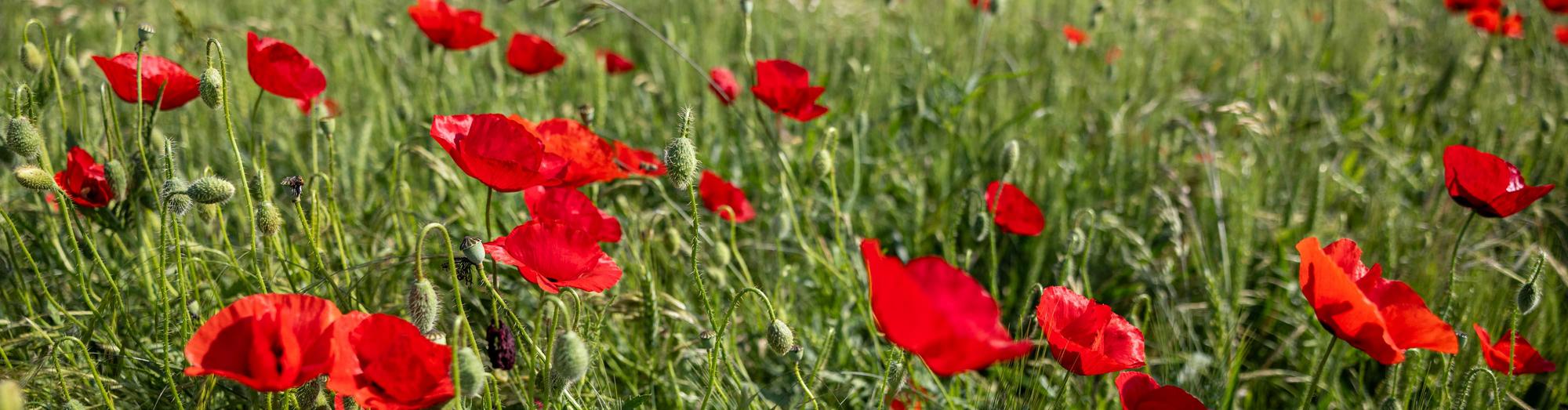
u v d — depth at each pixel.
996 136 1.91
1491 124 2.04
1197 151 2.09
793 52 2.56
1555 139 1.92
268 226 1.27
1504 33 2.35
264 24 2.19
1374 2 3.07
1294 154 1.96
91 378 1.29
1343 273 1.22
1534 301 1.32
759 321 1.50
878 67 2.26
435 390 1.16
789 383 1.48
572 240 1.24
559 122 1.34
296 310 1.16
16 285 1.37
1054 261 1.68
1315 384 1.28
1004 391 1.36
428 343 1.15
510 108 1.98
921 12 2.95
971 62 2.48
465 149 1.25
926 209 1.84
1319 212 1.68
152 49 2.09
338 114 1.90
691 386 1.43
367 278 1.42
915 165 1.91
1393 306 1.25
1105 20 2.92
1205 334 1.62
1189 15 3.13
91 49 2.22
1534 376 1.51
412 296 1.19
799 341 1.50
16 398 1.01
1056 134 2.05
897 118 2.10
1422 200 1.93
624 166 1.49
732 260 1.65
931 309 1.10
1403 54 2.58
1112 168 1.91
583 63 2.30
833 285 1.60
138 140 1.32
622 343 1.46
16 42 2.19
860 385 1.44
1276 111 1.98
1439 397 1.38
